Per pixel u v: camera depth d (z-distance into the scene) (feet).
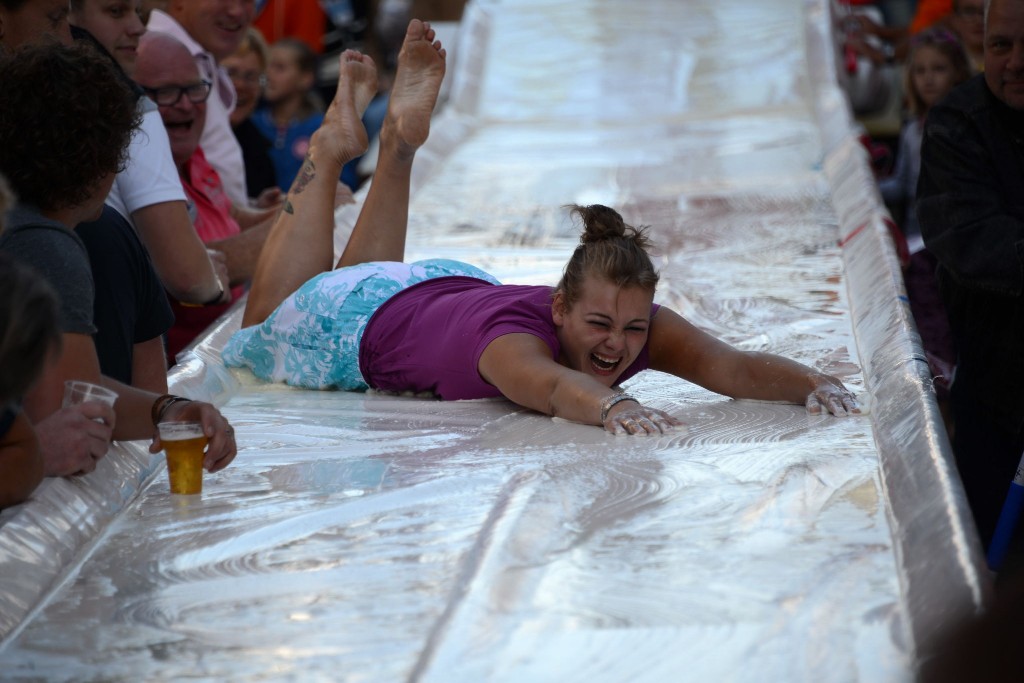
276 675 18.06
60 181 24.66
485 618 19.11
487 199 62.64
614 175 66.90
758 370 31.96
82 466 24.66
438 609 19.89
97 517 24.27
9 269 17.16
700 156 70.18
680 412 31.19
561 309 31.65
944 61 64.59
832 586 19.88
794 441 27.84
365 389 35.22
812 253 49.70
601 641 18.33
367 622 19.56
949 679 12.14
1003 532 29.76
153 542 23.39
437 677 17.49
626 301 30.68
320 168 40.06
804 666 17.46
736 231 54.19
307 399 34.40
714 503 23.80
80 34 37.81
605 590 19.99
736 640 18.24
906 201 68.44
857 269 45.01
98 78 24.86
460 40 91.20
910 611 18.65
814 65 84.17
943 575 18.90
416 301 34.14
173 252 36.35
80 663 18.70
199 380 34.30
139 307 30.09
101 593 21.26
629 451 27.45
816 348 36.99
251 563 22.09
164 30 51.47
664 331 32.99
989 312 33.06
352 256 40.63
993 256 31.07
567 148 74.18
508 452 27.89
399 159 40.42
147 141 35.81
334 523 23.75
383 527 23.41
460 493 25.08
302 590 20.85
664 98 83.41
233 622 19.83
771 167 66.59
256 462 28.07
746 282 45.68
